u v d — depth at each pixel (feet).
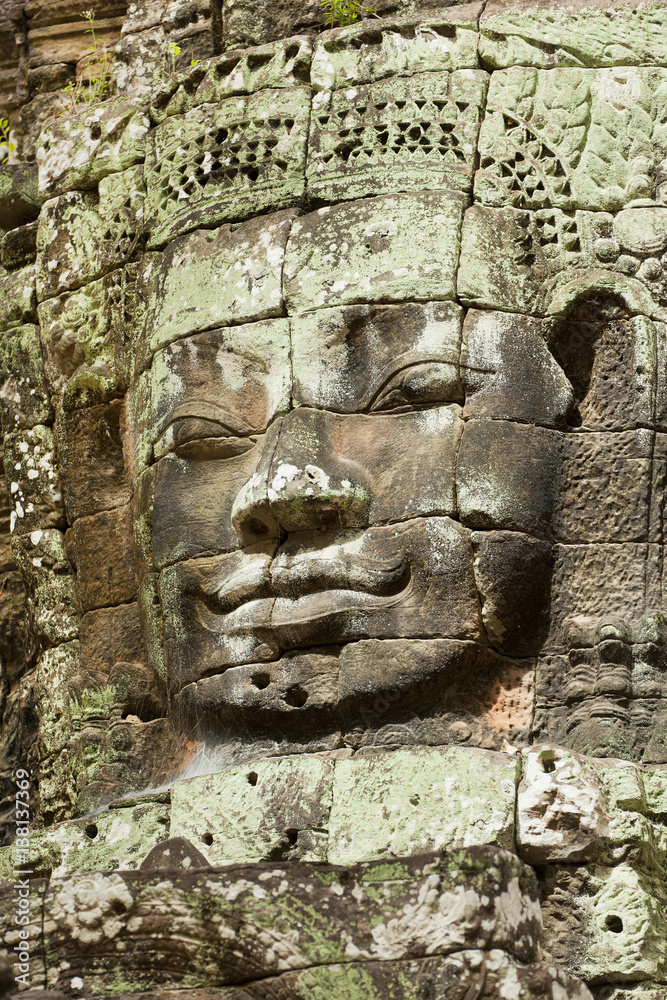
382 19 31.07
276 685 26.55
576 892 24.73
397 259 28.09
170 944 23.39
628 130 30.01
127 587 30.22
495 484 26.76
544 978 22.76
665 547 27.55
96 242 32.30
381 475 27.25
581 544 27.48
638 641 26.76
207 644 27.48
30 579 32.01
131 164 32.35
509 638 26.76
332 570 26.50
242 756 26.84
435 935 22.85
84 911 23.66
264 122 30.50
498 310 27.91
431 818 24.82
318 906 23.20
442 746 25.61
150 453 28.96
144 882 23.71
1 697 32.73
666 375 28.27
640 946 24.23
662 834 25.61
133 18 35.04
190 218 30.25
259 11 33.30
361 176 29.17
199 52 33.50
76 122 33.58
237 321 28.50
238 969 23.13
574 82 30.17
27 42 37.55
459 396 27.40
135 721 29.09
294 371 27.86
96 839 26.89
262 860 24.99
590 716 26.32
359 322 27.84
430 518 26.61
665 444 27.91
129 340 30.76
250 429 28.17
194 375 28.63
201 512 28.14
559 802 24.97
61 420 31.71
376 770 25.40
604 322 28.50
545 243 28.81
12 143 36.22
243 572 27.27
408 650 26.14
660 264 28.99
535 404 27.48
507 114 29.81
